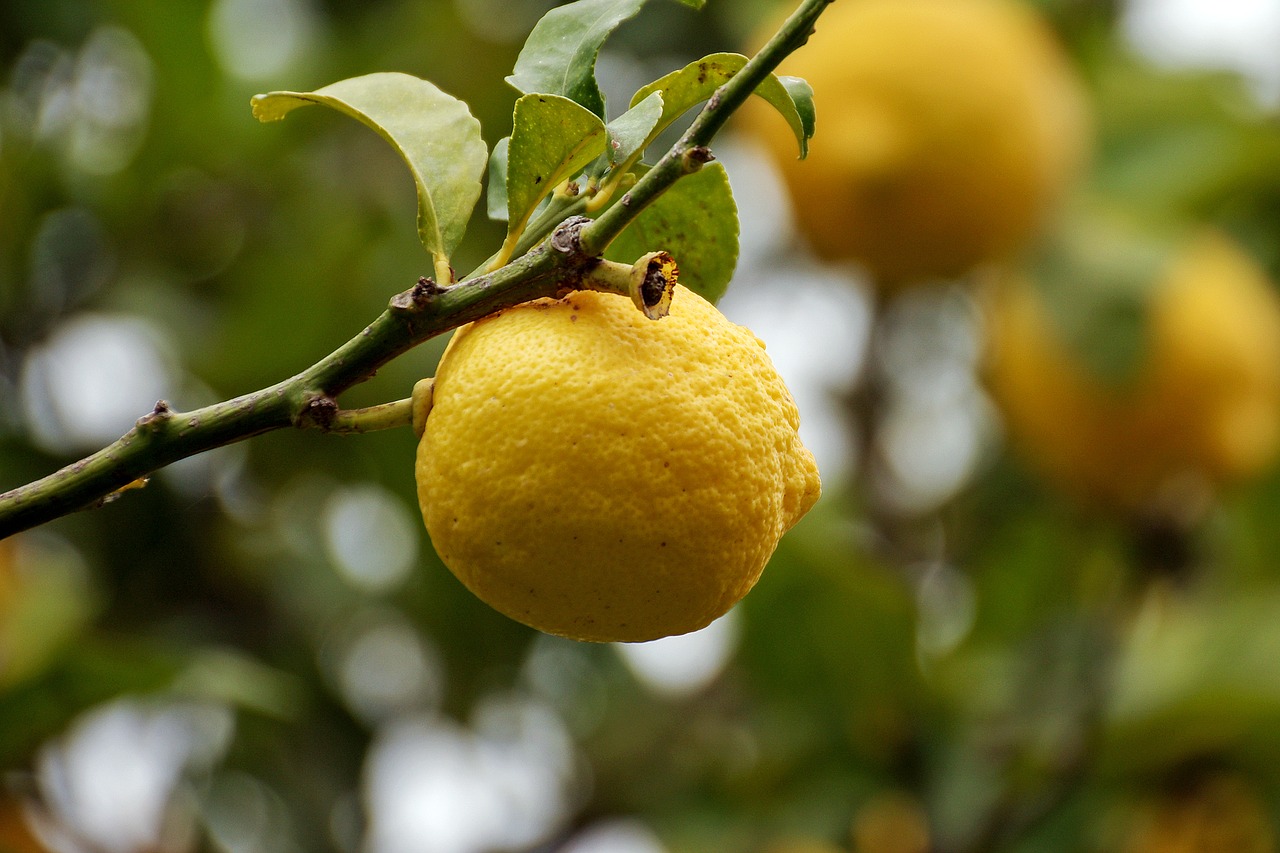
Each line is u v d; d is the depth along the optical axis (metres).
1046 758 1.08
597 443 0.62
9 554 1.06
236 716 1.15
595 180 0.66
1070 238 1.18
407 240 1.18
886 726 1.18
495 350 0.63
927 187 1.06
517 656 1.20
